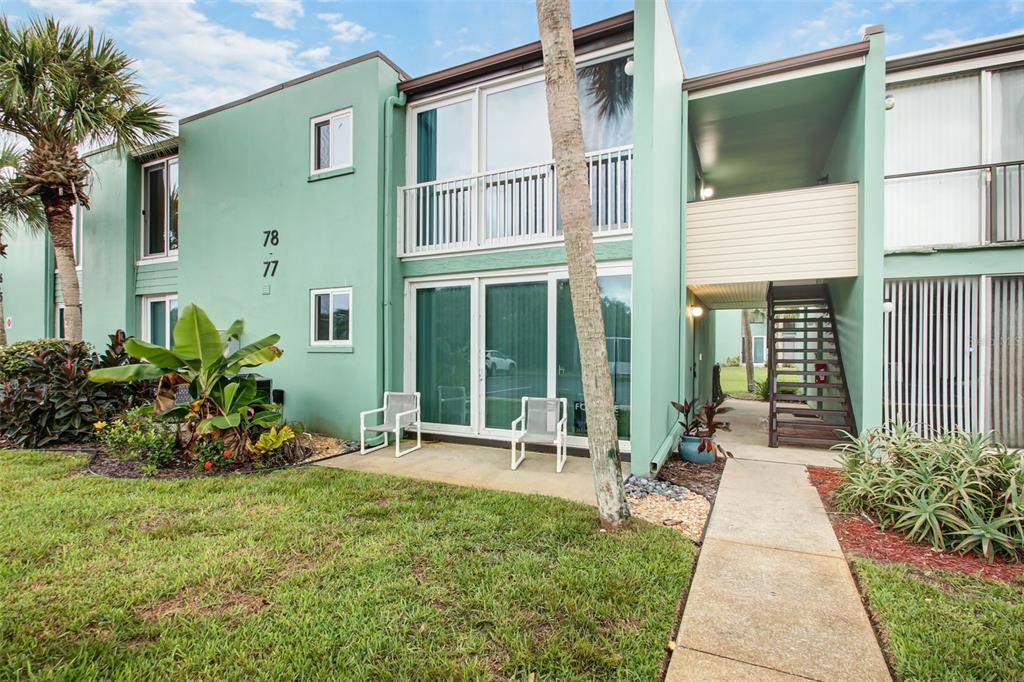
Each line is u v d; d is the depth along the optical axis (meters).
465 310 7.38
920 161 7.02
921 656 2.29
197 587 2.90
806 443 7.27
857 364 6.60
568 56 3.79
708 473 5.80
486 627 2.51
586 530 3.74
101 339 11.04
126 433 6.08
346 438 7.51
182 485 4.91
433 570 3.11
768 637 2.51
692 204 7.39
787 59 6.61
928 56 6.73
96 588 2.87
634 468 5.59
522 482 5.23
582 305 3.86
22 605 2.67
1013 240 6.33
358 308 7.41
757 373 23.61
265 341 6.40
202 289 9.02
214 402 5.96
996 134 6.68
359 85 7.41
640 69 5.57
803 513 4.35
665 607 2.70
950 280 6.75
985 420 6.54
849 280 7.10
